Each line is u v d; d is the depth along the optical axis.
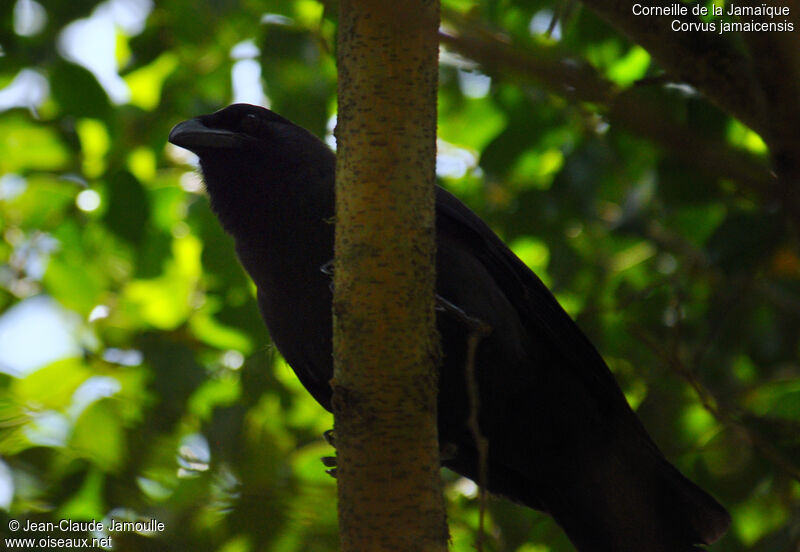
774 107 6.44
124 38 12.62
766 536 9.09
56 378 11.05
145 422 9.82
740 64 8.01
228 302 11.28
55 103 11.07
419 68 5.54
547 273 11.19
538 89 10.48
